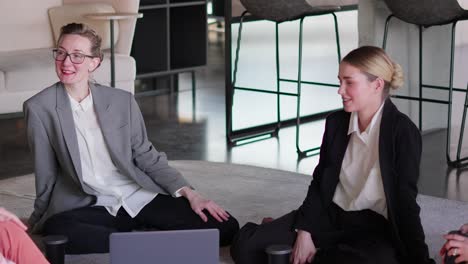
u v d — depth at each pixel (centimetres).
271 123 668
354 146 349
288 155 592
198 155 589
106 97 383
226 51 634
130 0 697
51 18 703
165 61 817
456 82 759
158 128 672
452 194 495
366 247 337
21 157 581
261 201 468
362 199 344
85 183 385
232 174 526
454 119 681
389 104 340
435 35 634
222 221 390
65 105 375
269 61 662
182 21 857
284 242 363
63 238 311
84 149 383
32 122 377
